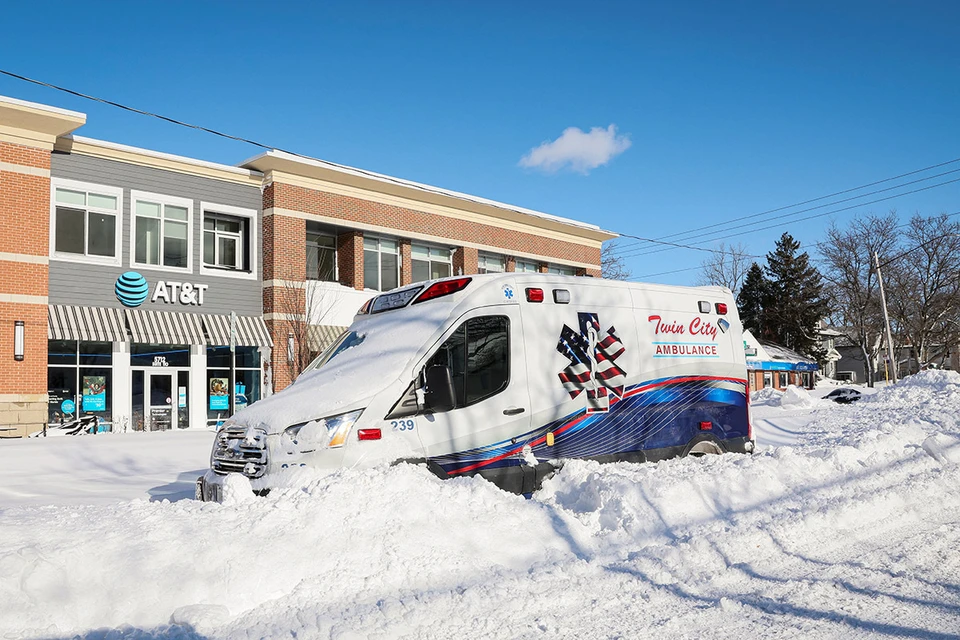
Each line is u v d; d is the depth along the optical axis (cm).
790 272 7444
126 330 2302
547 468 775
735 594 492
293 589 455
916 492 768
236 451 695
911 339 6262
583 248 3831
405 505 548
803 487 776
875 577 526
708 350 952
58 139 2230
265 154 2528
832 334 8875
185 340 2409
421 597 454
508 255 3469
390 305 817
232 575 444
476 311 759
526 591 481
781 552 586
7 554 409
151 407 2427
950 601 479
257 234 2656
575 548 582
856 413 2247
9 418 2078
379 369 708
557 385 799
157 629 401
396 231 2989
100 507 568
